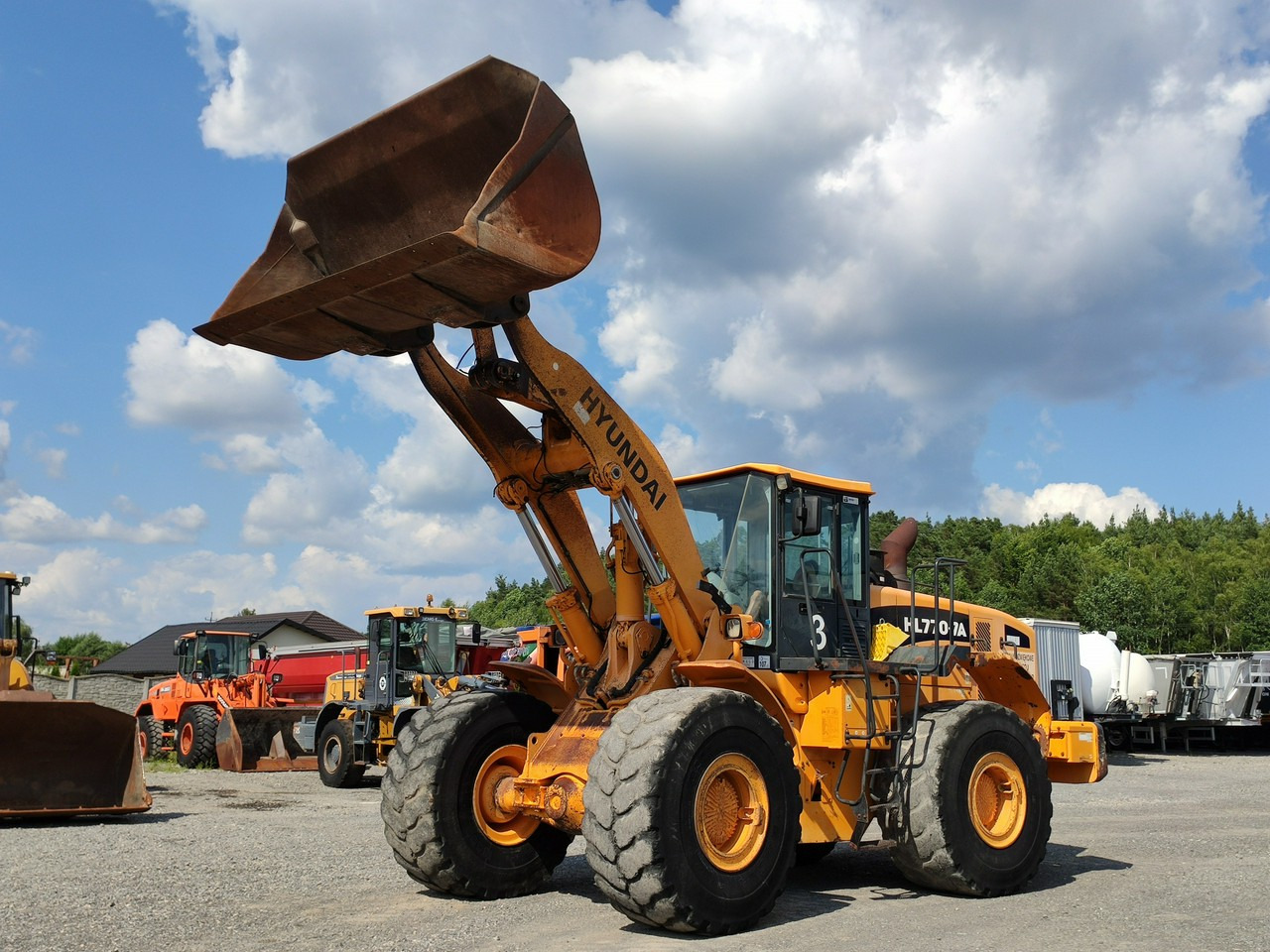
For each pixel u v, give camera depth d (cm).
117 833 1005
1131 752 2686
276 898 664
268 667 2366
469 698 699
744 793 591
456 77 569
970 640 1437
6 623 1309
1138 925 578
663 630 686
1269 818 1151
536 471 686
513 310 576
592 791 562
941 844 659
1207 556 8288
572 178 550
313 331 592
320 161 616
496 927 582
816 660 670
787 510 707
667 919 547
